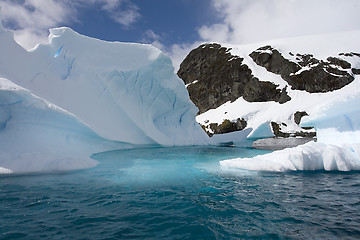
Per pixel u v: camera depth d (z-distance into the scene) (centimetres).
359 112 657
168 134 1224
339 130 710
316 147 632
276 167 587
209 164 692
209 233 253
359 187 435
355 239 235
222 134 2308
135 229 260
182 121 1365
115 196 378
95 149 825
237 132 2303
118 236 243
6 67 757
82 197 368
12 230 246
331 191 411
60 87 898
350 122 679
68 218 285
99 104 982
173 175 541
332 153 598
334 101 695
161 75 1189
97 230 255
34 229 251
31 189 398
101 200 357
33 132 600
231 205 343
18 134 570
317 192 406
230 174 555
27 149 551
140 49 1156
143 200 363
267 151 1099
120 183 459
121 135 988
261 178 513
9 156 505
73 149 682
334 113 708
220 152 1018
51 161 536
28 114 593
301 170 589
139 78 1127
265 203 352
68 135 704
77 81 963
